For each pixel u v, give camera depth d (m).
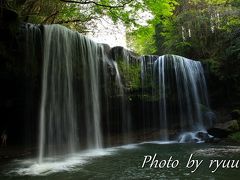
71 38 11.17
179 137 13.48
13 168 7.73
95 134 11.87
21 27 9.55
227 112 15.35
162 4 11.16
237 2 17.92
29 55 9.71
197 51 18.98
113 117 12.91
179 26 19.88
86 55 11.75
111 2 11.39
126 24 11.85
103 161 8.56
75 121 10.98
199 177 6.52
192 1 19.78
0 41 8.86
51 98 10.21
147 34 12.32
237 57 15.74
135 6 11.09
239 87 15.87
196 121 15.16
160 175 6.75
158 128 14.44
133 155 9.52
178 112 15.02
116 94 12.98
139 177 6.59
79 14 14.19
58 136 10.34
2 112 10.03
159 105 14.61
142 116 14.19
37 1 13.12
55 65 10.41
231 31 16.83
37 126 10.06
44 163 8.38
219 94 15.96
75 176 6.77
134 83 13.87
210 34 18.61
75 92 11.09
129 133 13.55
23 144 10.26
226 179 6.35
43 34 10.10
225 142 11.54
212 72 16.02
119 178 6.52
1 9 8.68
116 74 13.12
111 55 13.41
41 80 10.01
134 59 14.27
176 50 20.05
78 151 10.74
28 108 10.16
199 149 10.16
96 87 12.09
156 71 14.76
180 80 15.27
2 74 9.32
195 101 15.54
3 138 10.13
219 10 18.16
